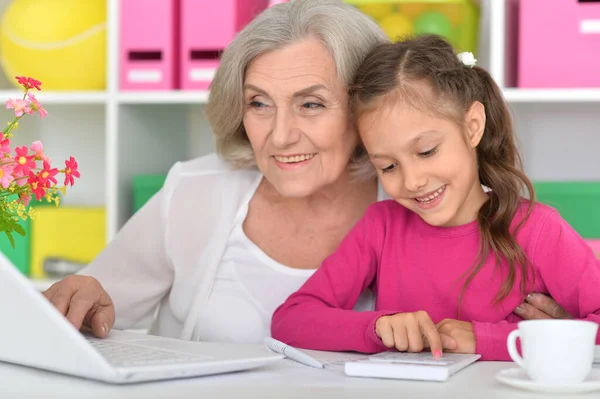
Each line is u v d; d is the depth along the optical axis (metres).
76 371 0.94
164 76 2.68
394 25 2.52
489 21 2.88
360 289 1.62
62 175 3.20
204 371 0.99
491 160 1.58
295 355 1.15
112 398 0.85
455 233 1.56
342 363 1.15
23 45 2.74
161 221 1.83
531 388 0.91
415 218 1.61
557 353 0.92
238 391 0.89
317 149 1.59
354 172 1.74
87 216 2.81
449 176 1.43
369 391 0.90
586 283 1.45
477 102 1.50
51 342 0.94
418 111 1.41
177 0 2.73
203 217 1.79
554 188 2.50
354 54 1.58
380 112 1.44
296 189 1.61
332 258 1.62
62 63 2.73
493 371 1.08
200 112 3.05
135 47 2.69
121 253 1.84
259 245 1.76
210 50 2.68
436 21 2.50
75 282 1.39
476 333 1.27
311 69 1.55
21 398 0.86
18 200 1.25
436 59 1.49
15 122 1.29
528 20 2.51
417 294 1.57
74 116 3.19
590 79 2.49
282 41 1.56
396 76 1.44
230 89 1.63
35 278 2.79
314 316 1.44
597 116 2.91
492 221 1.53
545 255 1.50
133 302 1.81
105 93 2.70
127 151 2.76
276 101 1.57
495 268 1.52
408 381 0.98
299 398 0.86
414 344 1.24
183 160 3.12
